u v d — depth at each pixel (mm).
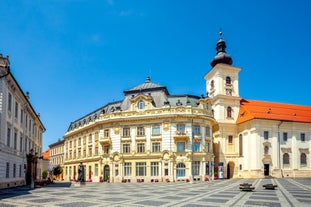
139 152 67062
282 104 89875
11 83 42406
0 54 39219
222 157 79062
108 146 70875
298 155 79438
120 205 20906
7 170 41906
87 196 28375
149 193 31562
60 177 101938
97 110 81312
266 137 77375
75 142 89500
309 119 82375
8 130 42562
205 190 34969
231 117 82438
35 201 23859
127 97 73062
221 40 87812
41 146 86562
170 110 65812
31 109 59875
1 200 24672
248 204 20797
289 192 31219
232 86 84625
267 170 76438
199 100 68375
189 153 63719
